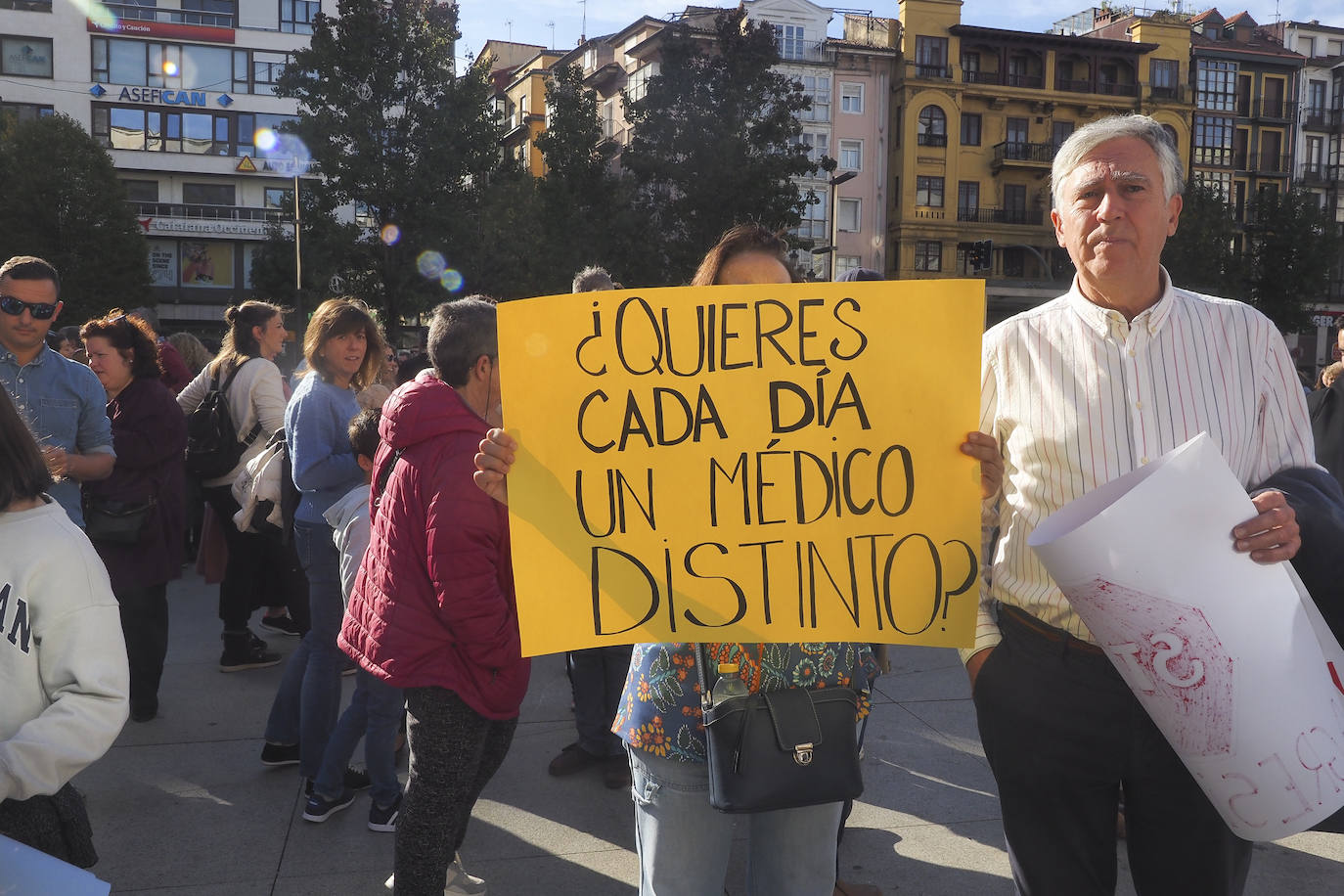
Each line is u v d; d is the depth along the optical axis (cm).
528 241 3111
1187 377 190
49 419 390
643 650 207
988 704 207
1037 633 199
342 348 391
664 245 3144
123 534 439
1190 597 164
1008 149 4612
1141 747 191
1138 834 201
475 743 260
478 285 3166
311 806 362
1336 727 168
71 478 400
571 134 3281
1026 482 200
